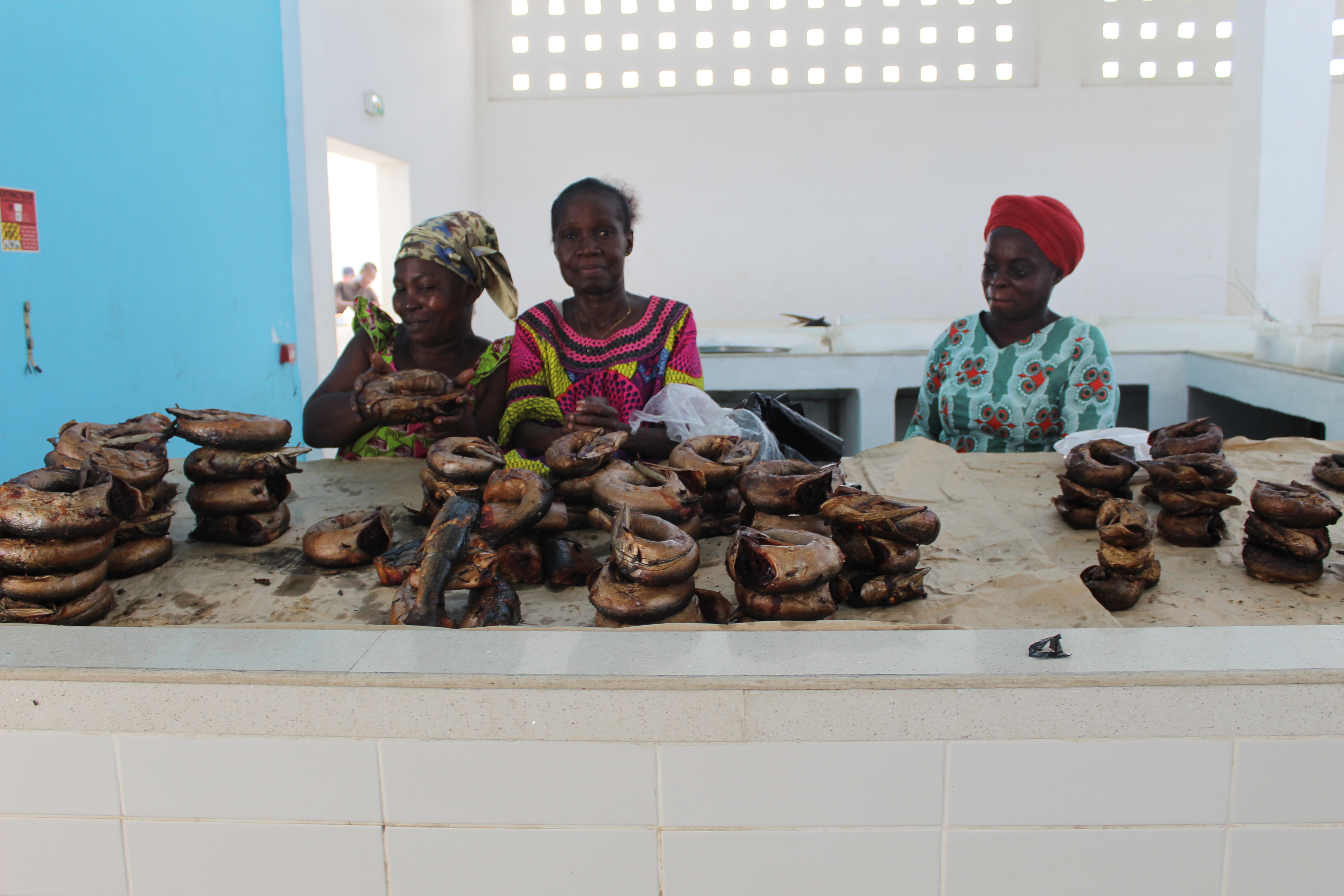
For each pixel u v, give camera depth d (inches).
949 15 297.0
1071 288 305.3
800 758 30.4
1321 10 179.5
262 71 149.7
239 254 142.5
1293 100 183.3
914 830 30.9
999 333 80.6
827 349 158.7
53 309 98.9
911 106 301.9
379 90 227.3
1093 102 297.3
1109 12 292.7
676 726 30.2
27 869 32.6
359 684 30.5
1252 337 156.8
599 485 44.2
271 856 32.0
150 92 117.3
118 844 32.2
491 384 71.8
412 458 69.4
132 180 113.7
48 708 31.2
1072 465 50.8
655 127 308.0
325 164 172.4
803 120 305.0
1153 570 41.3
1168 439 55.9
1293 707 29.7
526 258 316.8
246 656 32.1
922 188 306.2
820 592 36.9
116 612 40.3
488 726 30.5
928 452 64.8
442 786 31.1
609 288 68.4
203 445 48.2
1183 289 303.6
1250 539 43.6
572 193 67.7
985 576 43.2
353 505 56.1
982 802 30.7
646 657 31.7
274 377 154.8
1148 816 30.6
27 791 31.9
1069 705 29.9
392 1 235.5
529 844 31.3
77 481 39.6
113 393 110.0
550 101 308.0
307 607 41.0
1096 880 31.2
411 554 43.7
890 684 29.8
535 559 43.9
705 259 313.6
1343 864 30.8
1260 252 188.2
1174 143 297.6
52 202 98.6
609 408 59.4
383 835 31.6
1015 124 300.2
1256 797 30.4
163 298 120.7
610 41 304.8
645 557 35.1
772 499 40.9
